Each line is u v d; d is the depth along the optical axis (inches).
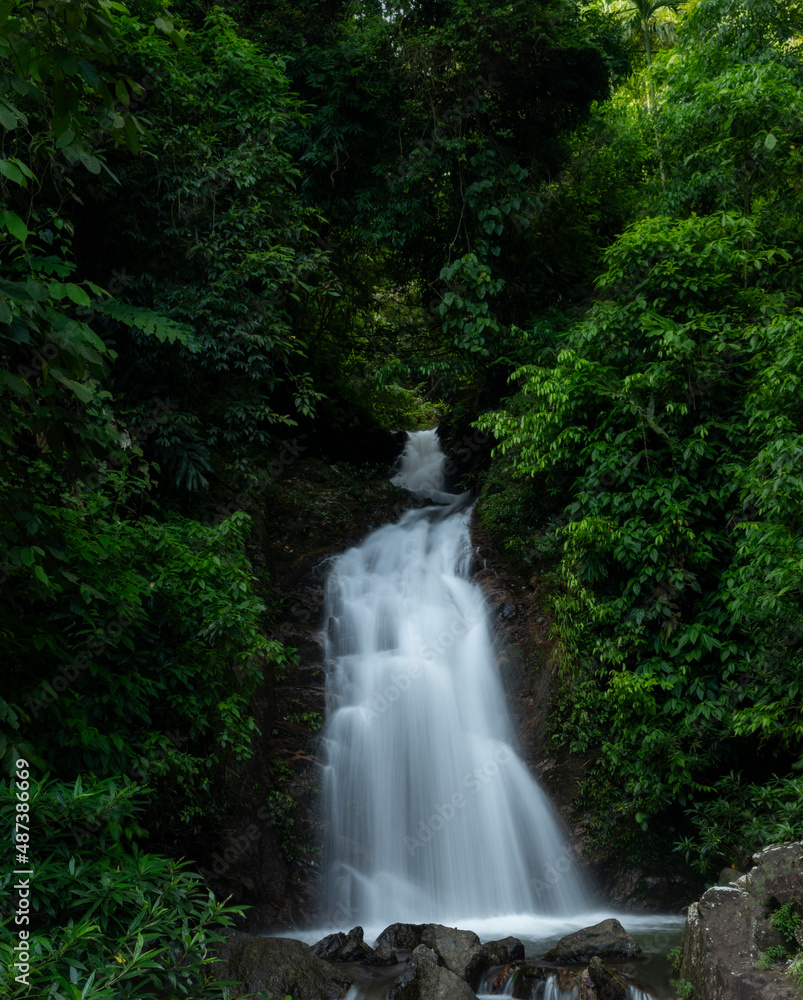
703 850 296.0
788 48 500.1
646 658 339.3
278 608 411.5
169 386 386.3
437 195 518.9
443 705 373.7
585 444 375.9
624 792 329.7
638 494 342.3
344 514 489.7
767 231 419.8
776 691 278.5
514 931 294.4
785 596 268.4
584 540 340.8
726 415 354.0
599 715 339.9
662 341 341.1
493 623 398.3
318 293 486.6
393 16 484.4
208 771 287.7
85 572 230.5
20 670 205.6
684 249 366.3
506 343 483.8
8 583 208.5
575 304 532.1
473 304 471.8
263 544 426.3
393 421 739.4
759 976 185.3
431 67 465.7
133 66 345.7
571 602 352.2
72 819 175.2
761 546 278.4
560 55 498.0
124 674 244.7
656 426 346.0
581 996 215.3
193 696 264.5
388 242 520.7
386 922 312.7
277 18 482.6
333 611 424.8
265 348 395.9
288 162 405.1
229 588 276.2
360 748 358.6
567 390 372.8
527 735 360.5
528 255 542.3
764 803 289.6
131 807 188.4
